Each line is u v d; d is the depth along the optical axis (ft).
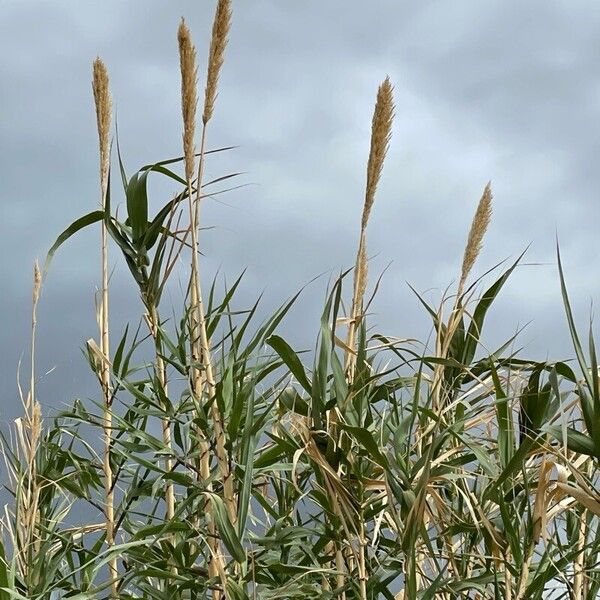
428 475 22.50
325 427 23.54
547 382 23.36
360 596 23.30
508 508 23.34
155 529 23.75
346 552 24.03
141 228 25.53
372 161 23.98
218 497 23.32
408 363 24.03
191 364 24.11
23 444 25.03
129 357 25.57
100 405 25.27
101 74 25.73
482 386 24.00
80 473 25.86
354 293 23.95
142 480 25.41
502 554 23.09
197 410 24.07
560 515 23.91
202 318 24.06
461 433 23.71
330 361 23.25
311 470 24.49
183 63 23.88
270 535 24.11
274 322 23.70
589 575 23.82
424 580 24.11
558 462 22.93
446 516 23.86
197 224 24.08
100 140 25.73
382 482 23.35
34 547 25.34
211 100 23.89
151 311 25.43
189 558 24.50
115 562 25.21
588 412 22.31
